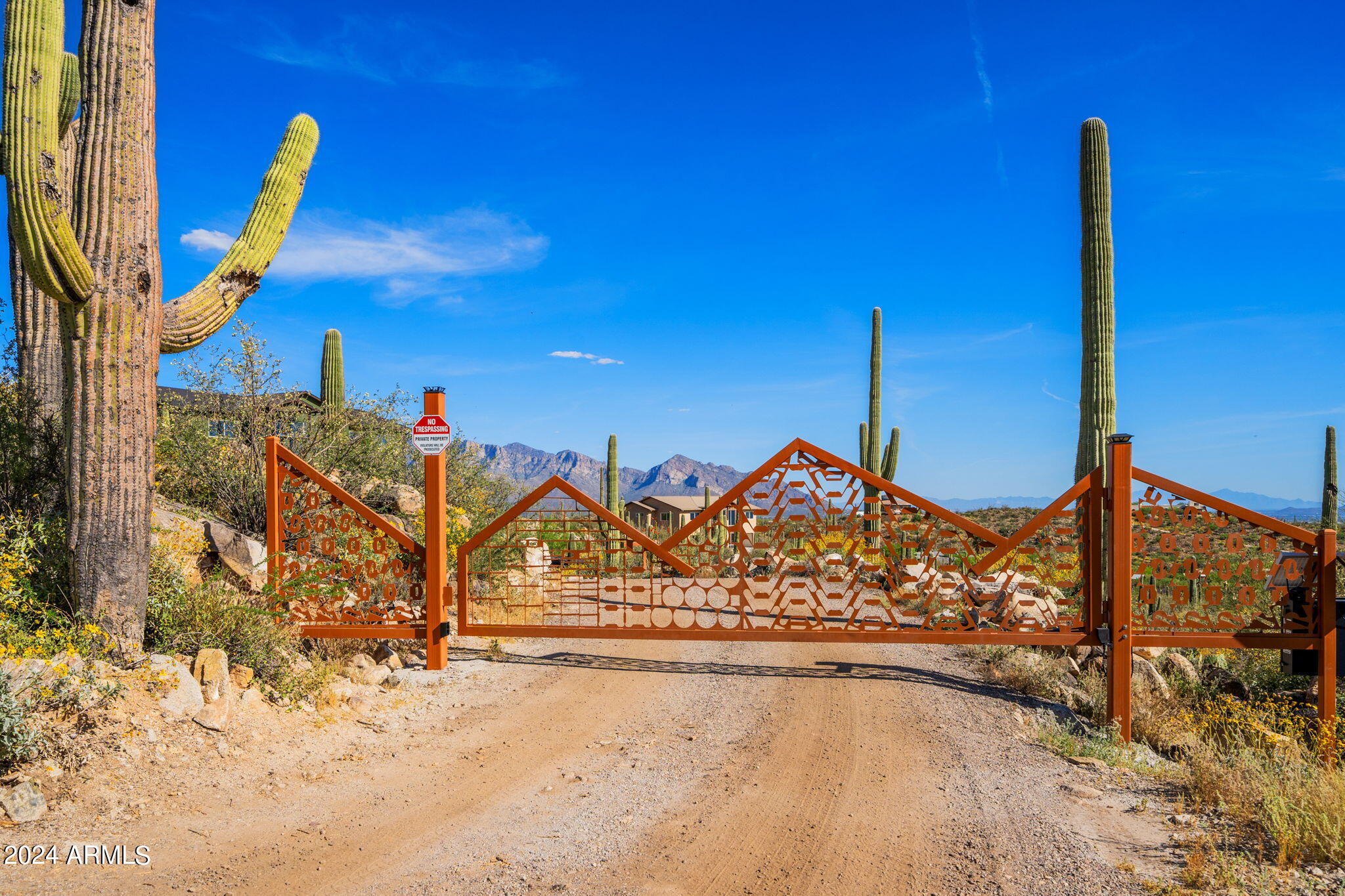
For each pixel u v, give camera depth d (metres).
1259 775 5.48
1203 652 10.58
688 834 4.90
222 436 11.06
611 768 6.15
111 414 6.18
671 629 8.82
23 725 4.72
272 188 8.31
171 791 5.02
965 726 7.32
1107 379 10.42
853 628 8.73
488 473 16.36
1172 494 7.89
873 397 19.14
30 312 8.59
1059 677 8.87
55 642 5.77
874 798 5.55
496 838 4.79
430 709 7.56
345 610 8.91
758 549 8.85
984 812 5.29
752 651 10.38
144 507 6.36
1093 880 4.22
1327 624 7.79
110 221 6.23
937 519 8.66
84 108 6.31
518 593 11.99
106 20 6.32
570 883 4.21
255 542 8.80
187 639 6.59
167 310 7.10
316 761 5.94
